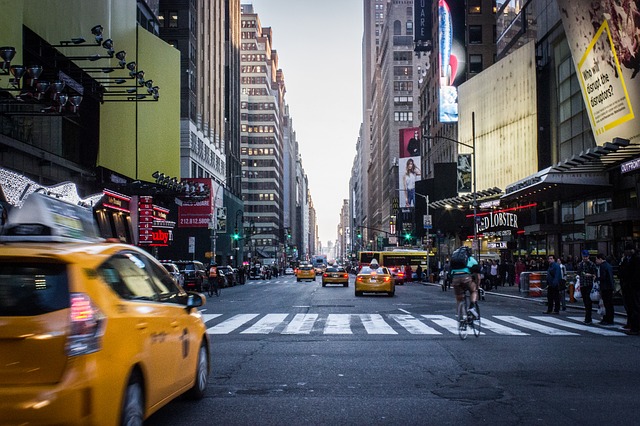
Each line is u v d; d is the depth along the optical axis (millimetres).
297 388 8461
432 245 80750
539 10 49094
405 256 73250
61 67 35281
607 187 36125
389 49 147875
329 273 49812
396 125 145625
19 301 4648
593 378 9164
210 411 7160
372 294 35219
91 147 41312
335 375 9398
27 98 22391
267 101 166125
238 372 9656
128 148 46750
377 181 180750
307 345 12695
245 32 167500
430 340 13531
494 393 8133
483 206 51812
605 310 17312
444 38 73625
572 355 11367
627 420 6742
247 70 166500
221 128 94812
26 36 31953
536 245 49312
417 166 101625
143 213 47469
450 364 10375
